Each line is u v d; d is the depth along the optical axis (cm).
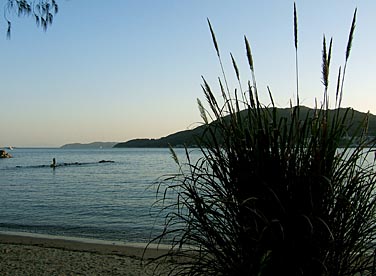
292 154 294
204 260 323
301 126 297
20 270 827
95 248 1181
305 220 284
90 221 1872
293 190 290
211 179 313
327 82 294
